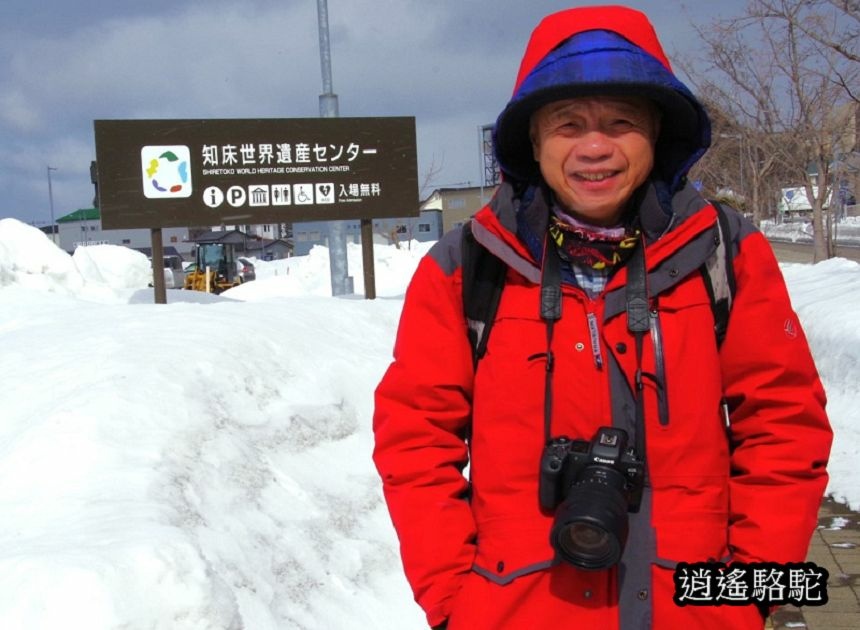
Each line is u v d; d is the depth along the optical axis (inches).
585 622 61.8
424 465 66.6
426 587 65.2
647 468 62.9
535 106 65.6
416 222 2237.9
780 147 682.8
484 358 66.9
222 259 1250.6
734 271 65.3
